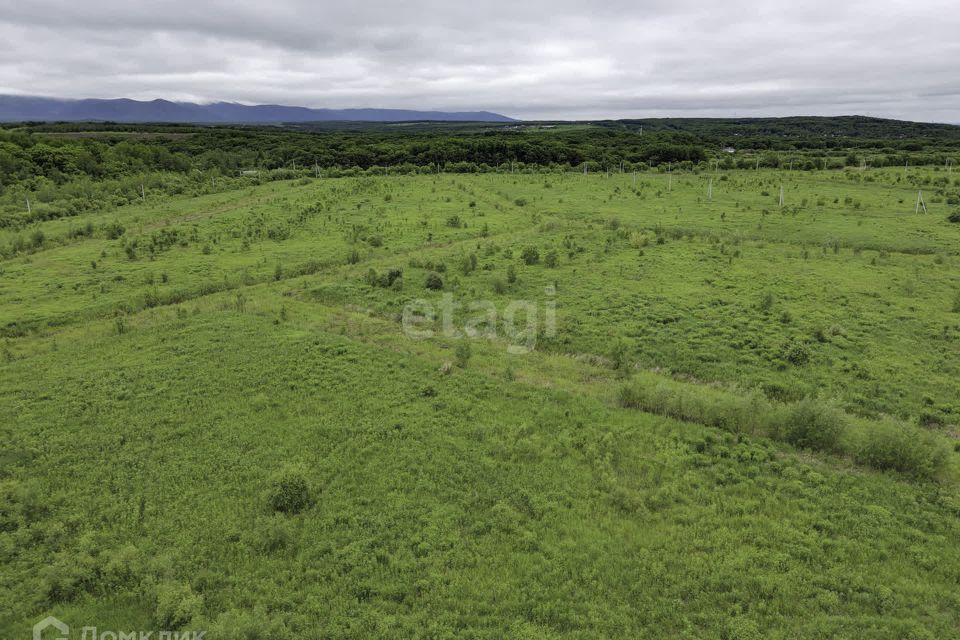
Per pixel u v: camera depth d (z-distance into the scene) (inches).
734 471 762.8
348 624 536.4
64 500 716.7
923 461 739.4
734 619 534.0
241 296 1534.2
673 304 1401.3
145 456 807.7
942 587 568.7
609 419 900.6
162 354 1146.7
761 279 1581.0
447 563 612.4
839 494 709.9
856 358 1090.7
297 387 999.0
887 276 1593.3
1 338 1320.1
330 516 681.0
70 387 1013.8
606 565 605.3
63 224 2544.3
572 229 2331.4
